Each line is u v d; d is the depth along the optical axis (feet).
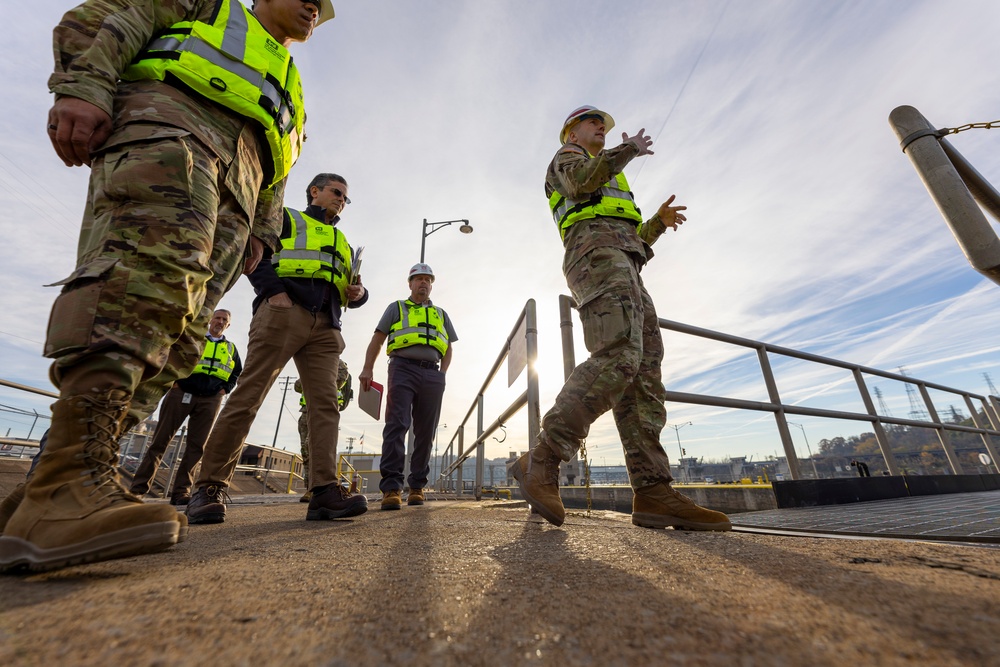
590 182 6.05
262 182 5.22
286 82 5.04
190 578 2.41
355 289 8.62
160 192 3.36
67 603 1.90
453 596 2.09
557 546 3.69
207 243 3.60
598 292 5.73
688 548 3.47
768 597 1.98
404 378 12.26
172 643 1.46
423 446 12.96
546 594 2.12
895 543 3.51
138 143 3.40
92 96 3.32
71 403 2.90
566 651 1.44
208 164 3.84
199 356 4.30
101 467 2.96
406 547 3.64
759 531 4.92
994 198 8.65
